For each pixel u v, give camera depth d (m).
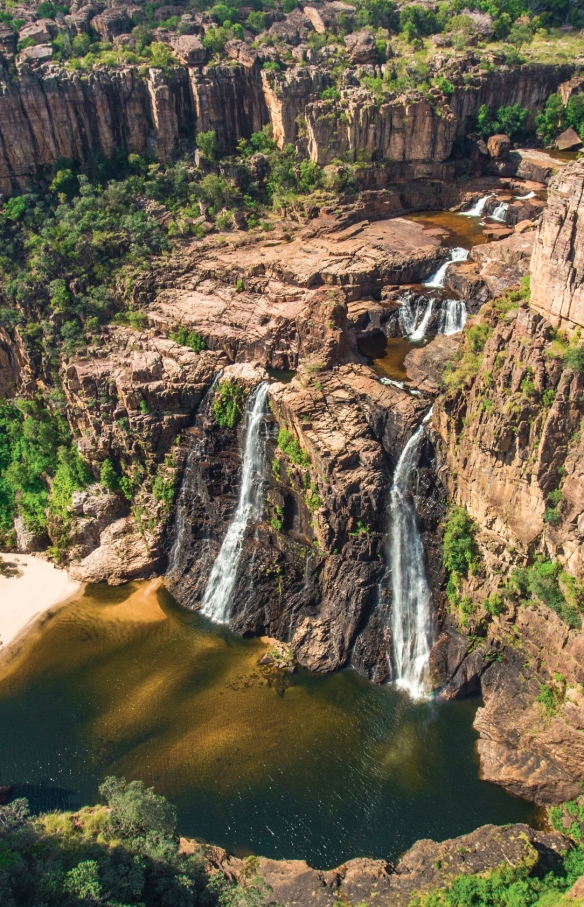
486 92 116.31
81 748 67.69
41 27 112.44
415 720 68.69
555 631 63.59
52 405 93.06
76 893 48.22
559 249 61.00
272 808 61.75
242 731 68.25
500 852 54.66
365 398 77.75
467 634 70.94
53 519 90.06
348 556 74.69
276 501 79.25
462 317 86.88
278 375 86.00
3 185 104.12
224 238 101.12
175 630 80.25
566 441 61.59
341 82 109.44
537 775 61.03
